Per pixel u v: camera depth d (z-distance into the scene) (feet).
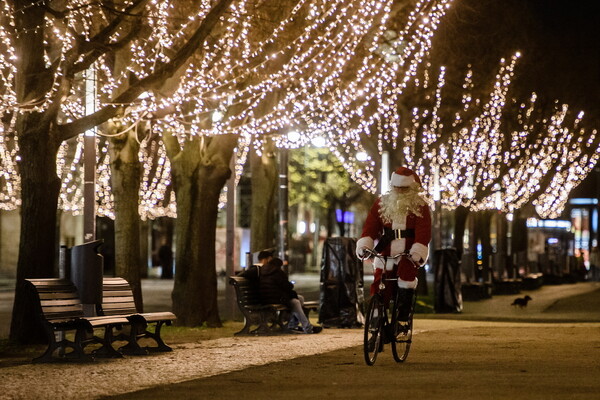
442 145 174.19
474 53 164.45
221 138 98.63
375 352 54.65
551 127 187.83
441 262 124.88
